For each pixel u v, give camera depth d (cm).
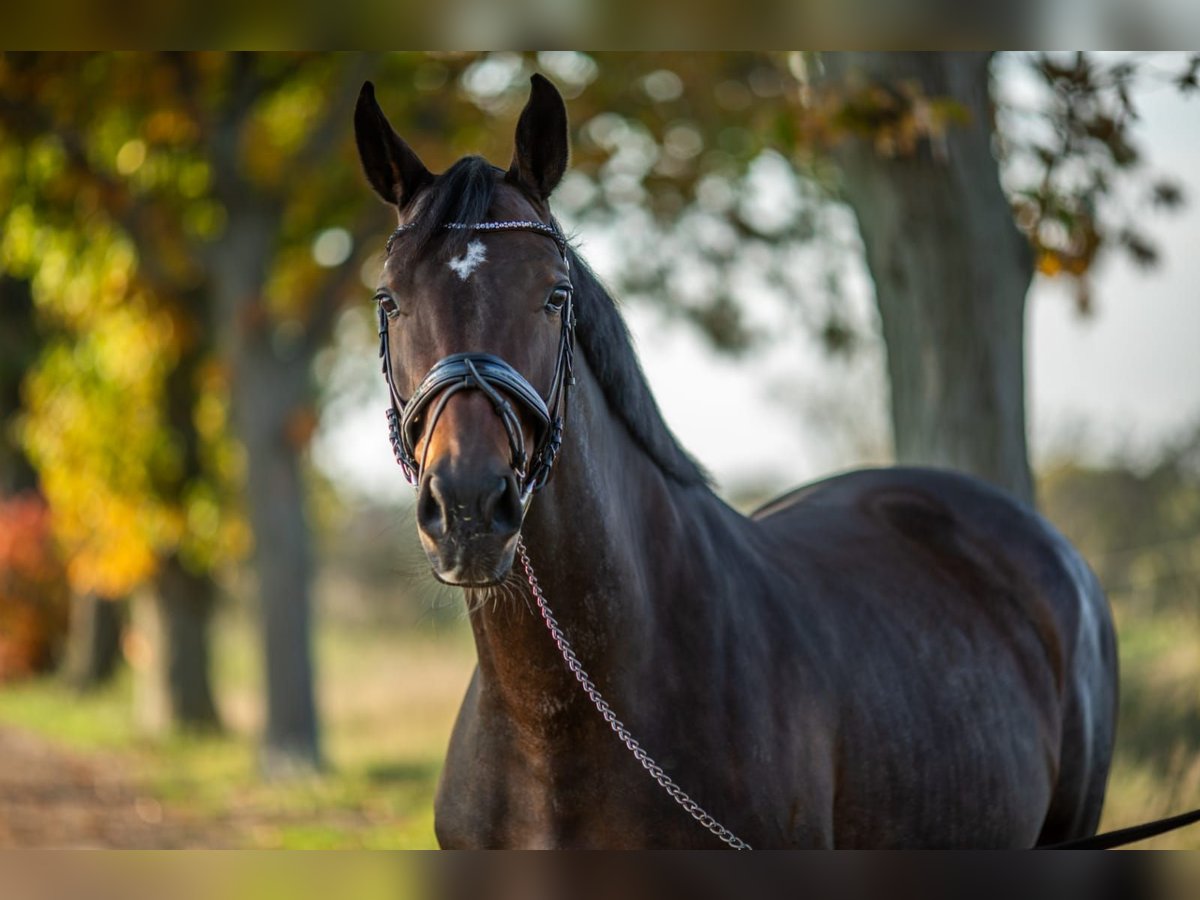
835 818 426
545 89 379
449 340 343
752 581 429
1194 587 1377
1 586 2600
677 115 1361
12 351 2245
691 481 434
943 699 470
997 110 826
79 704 2244
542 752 382
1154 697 1082
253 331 1409
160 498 1752
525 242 359
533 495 363
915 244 800
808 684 416
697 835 377
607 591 376
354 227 1379
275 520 1426
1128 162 810
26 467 2591
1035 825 518
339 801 1231
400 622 3100
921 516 550
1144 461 1544
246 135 1406
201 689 1870
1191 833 789
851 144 812
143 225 1411
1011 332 811
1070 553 586
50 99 1335
